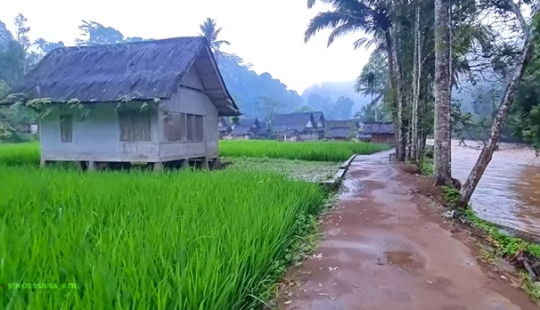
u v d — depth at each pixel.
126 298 2.28
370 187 9.97
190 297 2.47
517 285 3.82
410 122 18.75
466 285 3.77
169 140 12.96
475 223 6.67
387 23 19.27
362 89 31.72
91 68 13.58
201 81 15.22
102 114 12.81
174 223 3.78
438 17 9.77
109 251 2.87
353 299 3.39
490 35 10.42
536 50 7.89
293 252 4.59
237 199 5.32
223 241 3.45
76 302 2.15
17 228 3.46
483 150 7.52
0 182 6.13
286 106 92.19
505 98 7.45
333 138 60.12
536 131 11.73
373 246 4.97
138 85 11.82
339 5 19.38
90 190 5.75
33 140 32.88
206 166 15.68
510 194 12.26
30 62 49.00
